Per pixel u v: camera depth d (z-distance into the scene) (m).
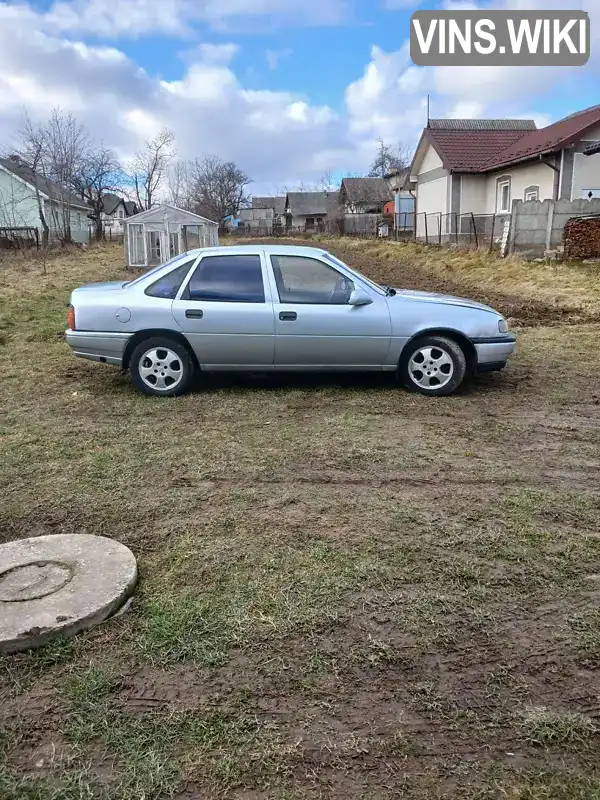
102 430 4.90
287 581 2.77
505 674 2.21
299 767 1.83
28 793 1.73
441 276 17.16
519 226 18.84
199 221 19.89
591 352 7.81
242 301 5.77
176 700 2.09
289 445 4.54
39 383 6.48
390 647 2.34
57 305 12.10
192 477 3.96
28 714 2.03
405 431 4.88
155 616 2.52
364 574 2.82
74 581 2.67
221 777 1.79
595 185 21.55
